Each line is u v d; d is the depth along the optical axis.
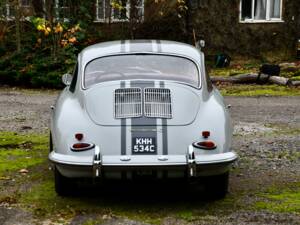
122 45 6.59
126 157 5.33
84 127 5.51
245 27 22.31
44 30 17.12
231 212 5.55
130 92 5.78
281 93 15.48
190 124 5.55
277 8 22.38
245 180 6.74
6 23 19.55
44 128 10.24
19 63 17.73
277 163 7.62
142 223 5.21
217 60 21.45
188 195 6.14
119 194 6.17
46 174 6.94
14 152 8.17
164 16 21.48
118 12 21.05
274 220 5.30
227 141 5.58
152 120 5.53
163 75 6.10
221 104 5.94
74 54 18.50
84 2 20.44
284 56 22.23
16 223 5.20
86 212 5.53
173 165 5.32
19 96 15.09
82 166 5.34
